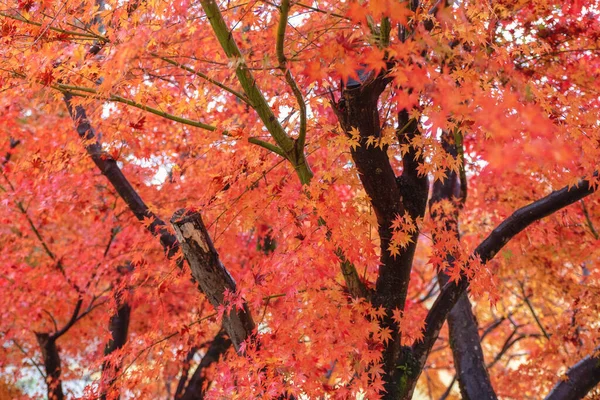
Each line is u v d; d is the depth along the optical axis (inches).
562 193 184.7
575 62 203.9
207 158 222.2
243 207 162.1
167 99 166.2
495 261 301.7
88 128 209.5
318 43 148.7
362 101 142.6
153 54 147.0
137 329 369.7
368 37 123.9
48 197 237.1
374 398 145.0
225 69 170.9
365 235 148.6
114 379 191.2
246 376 145.9
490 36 158.9
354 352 154.9
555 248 275.7
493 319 463.5
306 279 143.8
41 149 222.2
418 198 168.2
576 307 251.4
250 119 216.7
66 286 304.7
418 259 442.0
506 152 106.0
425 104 147.4
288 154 152.8
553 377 266.2
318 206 146.8
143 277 303.0
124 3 143.3
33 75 143.3
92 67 146.5
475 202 311.3
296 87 136.3
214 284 161.0
